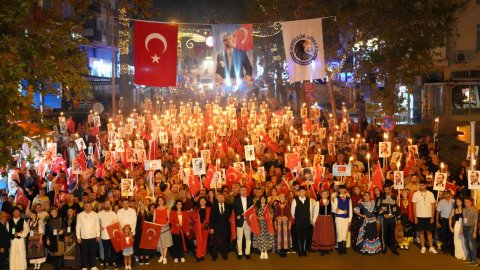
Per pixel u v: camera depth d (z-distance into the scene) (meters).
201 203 14.80
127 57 32.56
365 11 24.33
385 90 24.83
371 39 26.80
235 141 22.62
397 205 15.07
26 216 14.62
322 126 27.86
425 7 24.16
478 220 14.37
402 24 24.11
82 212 14.13
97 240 14.19
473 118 35.84
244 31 16.98
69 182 18.33
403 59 24.55
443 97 35.97
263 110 27.94
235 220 14.83
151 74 16.28
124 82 32.62
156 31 16.27
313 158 18.70
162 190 16.17
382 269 13.69
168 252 15.53
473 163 15.01
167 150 20.86
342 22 25.03
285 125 26.34
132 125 24.67
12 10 10.93
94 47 50.56
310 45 17.17
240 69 17.05
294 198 15.02
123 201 14.35
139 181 15.98
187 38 35.12
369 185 15.56
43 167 18.44
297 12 26.17
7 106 11.12
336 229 15.06
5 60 10.62
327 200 14.95
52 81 11.72
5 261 13.90
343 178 16.78
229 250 15.45
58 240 14.12
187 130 23.66
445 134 33.28
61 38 12.29
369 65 24.70
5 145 11.20
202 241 14.69
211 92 42.94
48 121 12.29
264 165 19.14
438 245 15.27
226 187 15.85
